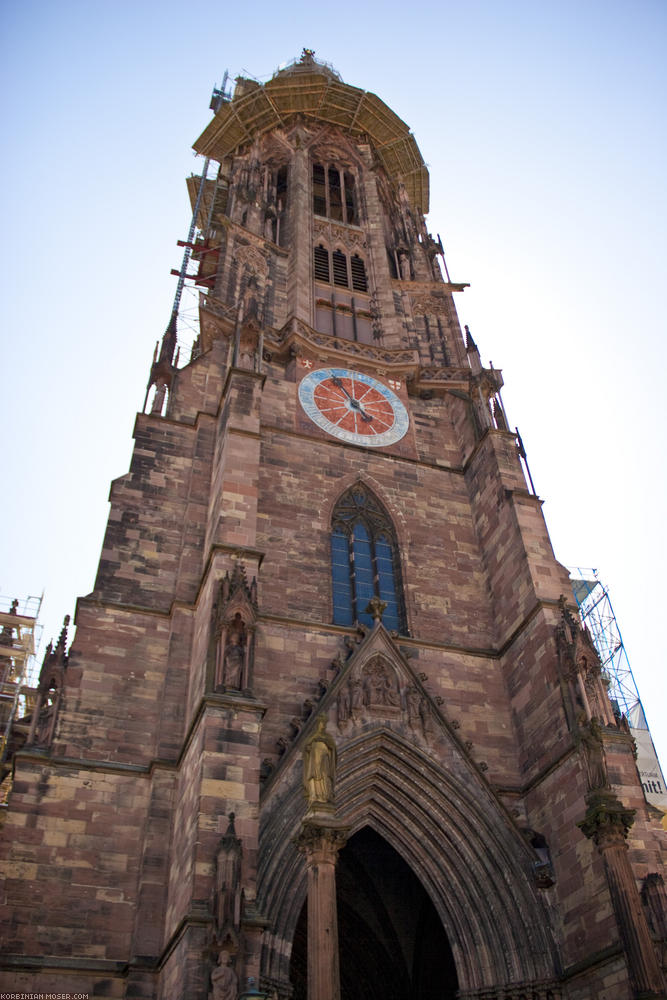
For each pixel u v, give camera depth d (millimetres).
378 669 36844
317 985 23766
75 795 32188
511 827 34219
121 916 30062
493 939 32281
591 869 31469
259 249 62125
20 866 30156
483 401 51469
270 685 35781
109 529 40906
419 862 34094
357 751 34344
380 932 41125
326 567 42000
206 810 27469
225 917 25000
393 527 45969
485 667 40656
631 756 33969
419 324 63094
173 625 37344
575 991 30328
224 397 44844
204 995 23969
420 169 83625
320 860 26000
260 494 43656
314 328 58312
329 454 47688
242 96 78438
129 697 35469
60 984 28047
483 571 45438
